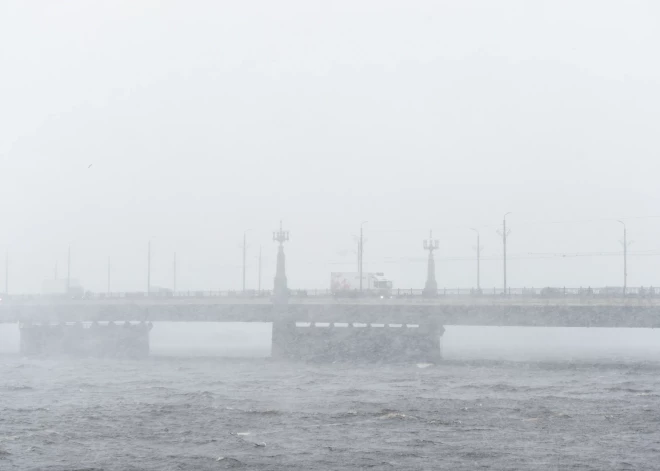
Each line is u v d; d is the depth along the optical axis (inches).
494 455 3026.6
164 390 4852.4
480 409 4057.6
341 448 3147.1
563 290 6628.9
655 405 4188.0
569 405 4188.0
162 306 7642.7
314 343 7042.3
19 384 5201.8
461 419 3772.1
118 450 3134.8
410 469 2824.8
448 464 2893.7
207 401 4367.6
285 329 7155.5
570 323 6348.4
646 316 6151.6
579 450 3115.2
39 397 4566.9
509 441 3275.1
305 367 6456.7
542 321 6422.2
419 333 6796.3
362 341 6929.1
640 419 3759.8
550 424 3641.7
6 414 3954.2
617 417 3811.5
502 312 6530.5
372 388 4940.9
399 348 6830.7
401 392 4734.3
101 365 6707.7
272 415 3882.9
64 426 3629.4
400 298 7022.6
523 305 6466.5
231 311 7362.2
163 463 2920.8
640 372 5910.4
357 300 7062.0
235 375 5787.4
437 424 3646.7
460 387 4985.2
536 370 6122.1
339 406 4160.9
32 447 3191.4
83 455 3051.2
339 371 6087.6
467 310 6648.6
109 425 3646.7
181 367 6476.4
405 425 3624.5
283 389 4899.1
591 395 4591.5
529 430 3501.5
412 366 6501.0
